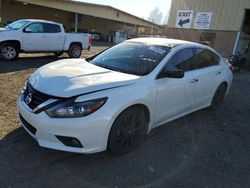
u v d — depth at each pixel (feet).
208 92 17.69
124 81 11.59
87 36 46.14
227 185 10.78
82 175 10.47
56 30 40.75
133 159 11.93
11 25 38.29
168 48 14.53
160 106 13.32
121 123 11.47
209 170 11.71
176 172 11.29
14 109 16.22
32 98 11.04
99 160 11.56
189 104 15.90
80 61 14.76
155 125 13.73
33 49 38.29
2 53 34.88
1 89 20.18
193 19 56.75
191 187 10.41
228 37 51.98
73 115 10.09
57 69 12.55
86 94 10.40
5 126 13.76
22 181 9.79
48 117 10.16
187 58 15.37
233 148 14.14
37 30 38.32
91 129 10.33
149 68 13.08
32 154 11.51
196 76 15.69
